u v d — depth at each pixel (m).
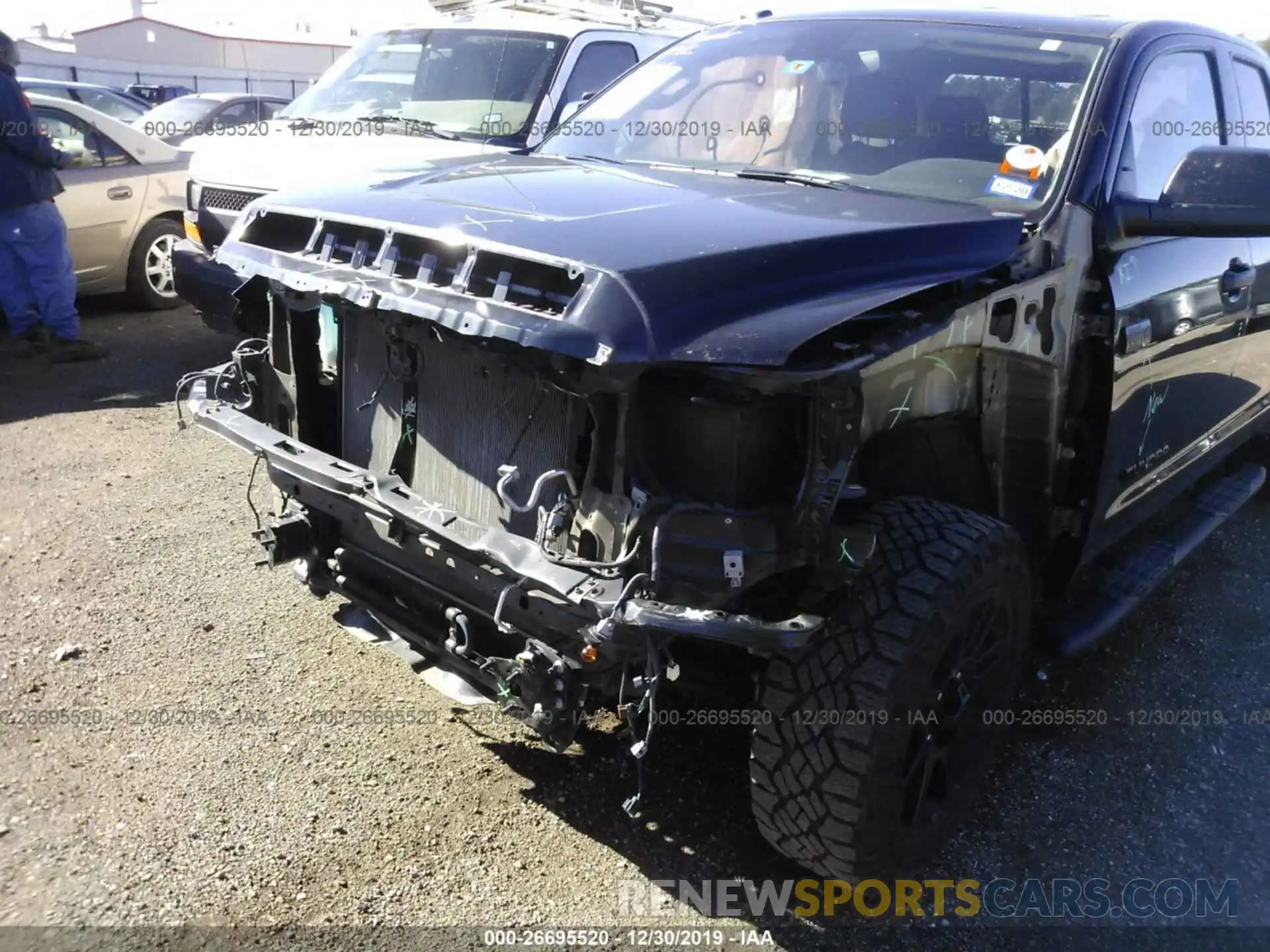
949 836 2.78
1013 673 2.85
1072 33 3.37
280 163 5.98
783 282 2.25
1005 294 2.61
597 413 2.24
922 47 3.47
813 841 2.42
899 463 2.76
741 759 3.16
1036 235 2.80
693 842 2.83
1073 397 3.04
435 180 2.96
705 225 2.45
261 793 2.92
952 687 2.62
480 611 2.48
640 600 2.08
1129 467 3.35
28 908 2.47
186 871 2.62
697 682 2.68
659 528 2.12
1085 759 3.31
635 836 2.83
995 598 2.61
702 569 2.14
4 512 4.62
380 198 2.75
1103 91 3.13
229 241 3.05
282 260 2.79
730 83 3.69
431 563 2.52
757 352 2.03
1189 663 3.91
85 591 3.95
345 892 2.59
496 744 3.19
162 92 21.94
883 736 2.31
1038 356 2.80
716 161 3.46
